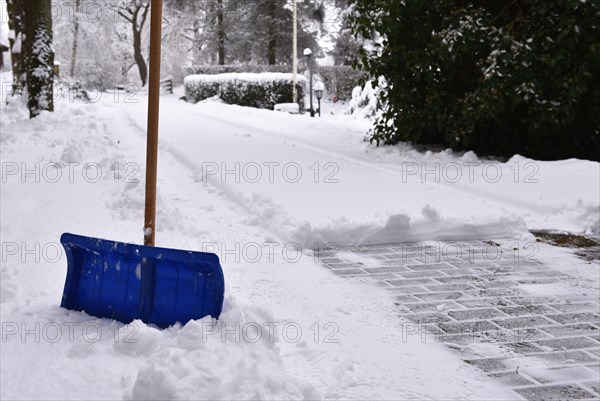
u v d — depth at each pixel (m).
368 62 11.74
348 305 5.04
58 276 5.30
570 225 7.49
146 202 4.97
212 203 8.39
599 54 9.85
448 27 10.76
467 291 5.41
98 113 22.31
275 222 7.07
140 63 53.16
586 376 3.91
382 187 9.02
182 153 12.39
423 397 3.62
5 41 58.38
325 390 3.65
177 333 3.90
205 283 4.21
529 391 3.72
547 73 10.20
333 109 36.66
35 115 16.73
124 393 3.35
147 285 4.36
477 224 7.06
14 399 3.32
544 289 5.47
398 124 11.95
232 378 3.41
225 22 52.06
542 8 10.25
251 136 15.68
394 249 6.65
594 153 10.99
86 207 7.50
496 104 10.27
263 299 5.09
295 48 33.47
